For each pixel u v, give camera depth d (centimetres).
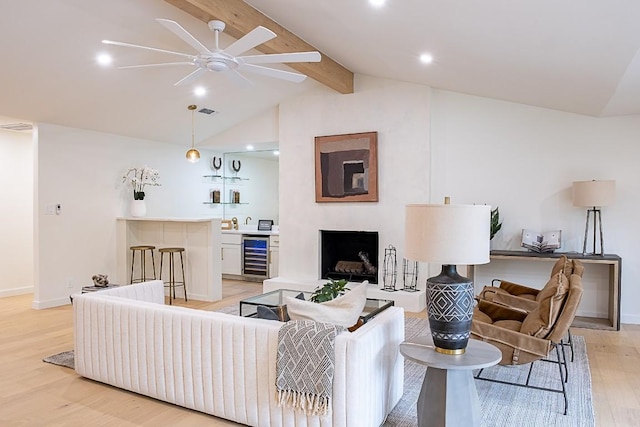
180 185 741
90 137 600
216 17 349
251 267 756
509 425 260
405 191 562
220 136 711
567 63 338
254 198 881
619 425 260
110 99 523
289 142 636
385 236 575
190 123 648
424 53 406
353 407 225
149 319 286
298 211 632
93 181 604
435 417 225
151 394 290
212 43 446
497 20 288
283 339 235
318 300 335
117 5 366
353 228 594
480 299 383
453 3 278
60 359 366
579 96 423
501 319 357
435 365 215
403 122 562
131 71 473
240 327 254
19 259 644
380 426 256
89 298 316
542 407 283
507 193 528
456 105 550
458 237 214
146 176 652
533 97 473
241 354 254
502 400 294
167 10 382
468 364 214
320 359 226
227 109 632
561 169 505
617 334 438
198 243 603
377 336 247
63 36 390
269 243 734
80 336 321
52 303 556
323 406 224
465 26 313
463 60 399
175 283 621
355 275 611
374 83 577
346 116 596
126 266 636
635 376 334
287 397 233
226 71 360
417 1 288
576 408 281
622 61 308
